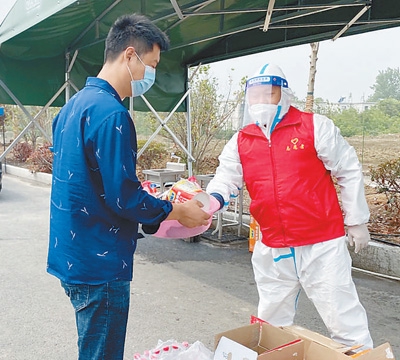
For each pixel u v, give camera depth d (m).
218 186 2.72
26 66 5.80
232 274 5.12
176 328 3.70
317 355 2.00
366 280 4.84
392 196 6.02
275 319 2.67
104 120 1.74
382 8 4.49
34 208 9.09
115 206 1.75
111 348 1.91
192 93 10.34
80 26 5.00
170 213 1.97
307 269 2.52
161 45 2.02
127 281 1.91
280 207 2.51
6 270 5.16
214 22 5.14
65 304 4.16
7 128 19.70
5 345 3.36
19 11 4.55
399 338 3.52
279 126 2.54
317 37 5.09
